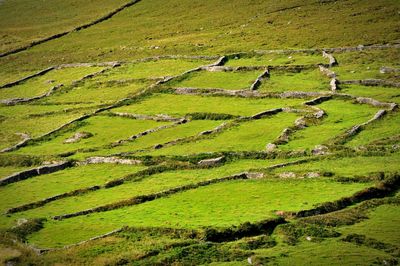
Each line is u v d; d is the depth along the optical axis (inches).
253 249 2188.7
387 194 2662.4
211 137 3806.6
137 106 4776.1
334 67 5191.9
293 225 2343.8
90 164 3560.5
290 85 4877.0
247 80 5137.8
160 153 3585.1
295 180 2903.5
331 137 3567.9
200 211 2603.3
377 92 4453.7
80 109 4928.6
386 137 3491.6
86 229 2539.4
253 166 3225.9
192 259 2129.7
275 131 3806.6
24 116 4955.7
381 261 2020.2
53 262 2201.0
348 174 2896.2
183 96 4923.7
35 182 3329.2
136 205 2795.3
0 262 2260.1
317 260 2054.6
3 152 4008.4
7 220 2768.2
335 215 2417.6
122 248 2263.8
